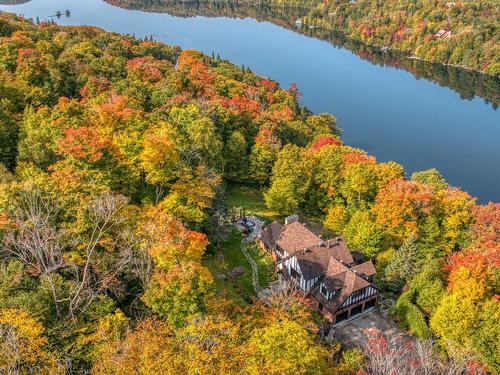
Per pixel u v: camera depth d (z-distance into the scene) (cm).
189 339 3694
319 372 3828
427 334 6100
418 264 6938
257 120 11044
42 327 3591
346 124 16838
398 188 7925
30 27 14400
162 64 13662
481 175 13388
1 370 3172
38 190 4922
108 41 15625
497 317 5488
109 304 4244
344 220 8381
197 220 6456
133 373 3241
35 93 9056
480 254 6531
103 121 7300
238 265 7406
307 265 6862
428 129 16488
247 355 3653
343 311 6569
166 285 4278
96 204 4888
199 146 8044
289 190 8594
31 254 4591
